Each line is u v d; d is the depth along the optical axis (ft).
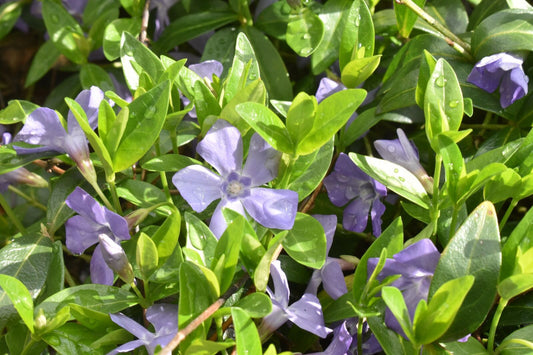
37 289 1.00
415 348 0.89
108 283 0.96
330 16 1.18
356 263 1.03
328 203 1.12
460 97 0.96
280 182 0.97
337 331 0.97
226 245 0.91
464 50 1.11
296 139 0.94
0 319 0.97
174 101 1.03
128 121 0.95
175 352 0.92
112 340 0.93
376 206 1.04
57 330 0.95
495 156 1.01
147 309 0.94
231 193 0.96
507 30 1.08
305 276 1.04
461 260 0.90
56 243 1.01
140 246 0.92
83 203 0.93
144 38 1.17
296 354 0.91
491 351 0.92
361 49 1.05
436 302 0.87
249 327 0.87
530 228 0.91
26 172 1.14
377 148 1.01
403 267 0.91
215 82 1.03
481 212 0.90
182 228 1.04
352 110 0.94
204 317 0.88
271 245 0.91
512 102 1.07
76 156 0.99
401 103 1.09
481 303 0.90
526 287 0.88
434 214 0.98
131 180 1.03
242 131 0.99
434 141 0.96
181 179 0.94
